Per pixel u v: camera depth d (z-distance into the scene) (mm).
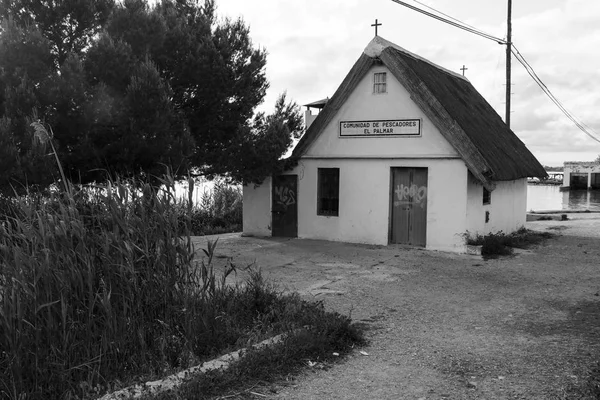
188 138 10445
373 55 13773
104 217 5750
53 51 9688
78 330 5113
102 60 9414
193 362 5422
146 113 9570
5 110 8375
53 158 8336
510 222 17000
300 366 5574
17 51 8641
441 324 7309
